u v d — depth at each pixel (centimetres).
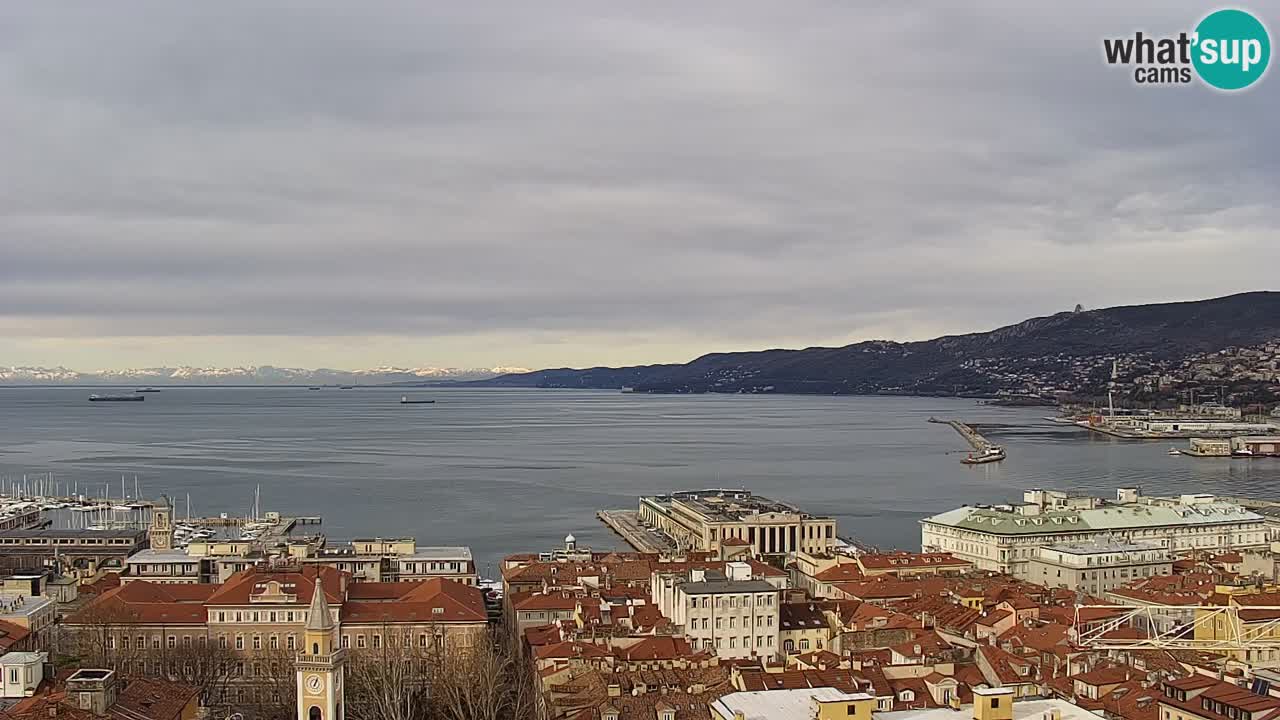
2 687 19500
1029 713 16038
